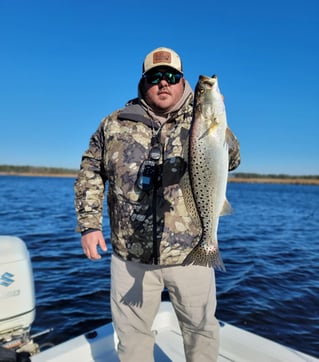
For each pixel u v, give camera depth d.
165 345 3.48
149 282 2.64
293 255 9.96
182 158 2.58
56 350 3.12
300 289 6.86
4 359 2.69
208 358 2.68
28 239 11.15
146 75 2.72
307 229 15.46
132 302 2.66
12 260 3.30
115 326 2.75
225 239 12.50
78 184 2.83
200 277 2.60
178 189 2.56
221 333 3.43
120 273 2.69
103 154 2.80
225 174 2.40
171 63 2.66
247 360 3.17
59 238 11.39
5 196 30.05
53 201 26.05
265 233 14.10
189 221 2.55
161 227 2.54
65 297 6.13
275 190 71.12
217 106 2.35
